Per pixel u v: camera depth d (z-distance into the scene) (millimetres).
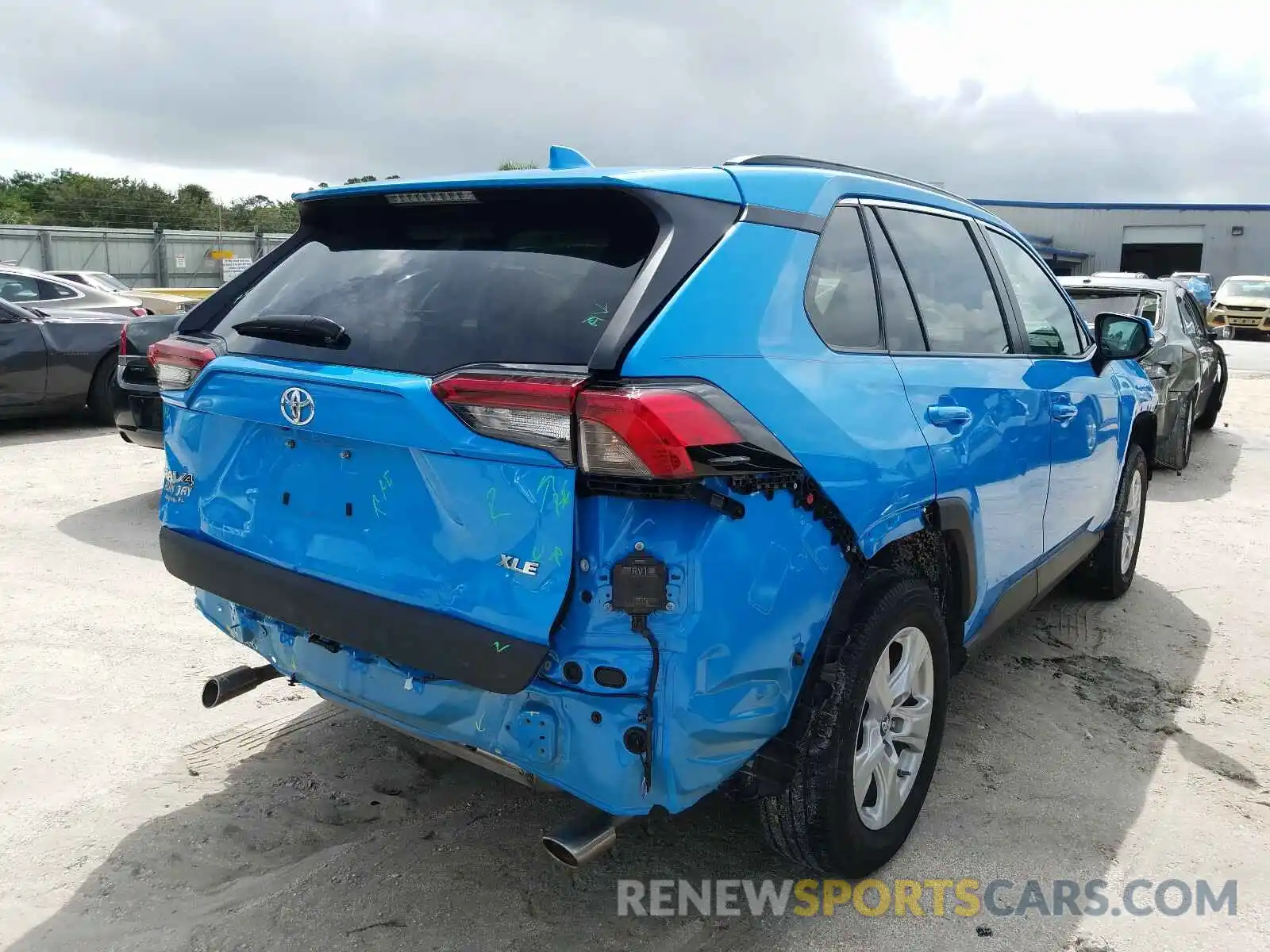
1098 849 2914
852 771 2480
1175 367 7734
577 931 2479
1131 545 5230
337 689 2447
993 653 4422
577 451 1929
